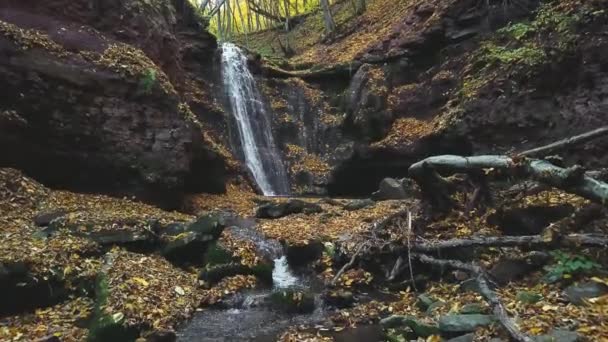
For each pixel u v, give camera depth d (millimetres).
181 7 17891
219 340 5523
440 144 14664
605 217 6445
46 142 9430
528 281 5867
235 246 8148
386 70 17594
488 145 13188
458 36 15969
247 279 7445
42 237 7109
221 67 18438
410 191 12523
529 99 12195
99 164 10070
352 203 11867
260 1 35406
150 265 7051
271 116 19297
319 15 30969
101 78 10273
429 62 17141
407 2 21125
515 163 6836
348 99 17625
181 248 7719
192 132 11727
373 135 16438
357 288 6953
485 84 13484
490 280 5867
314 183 17500
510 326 4418
